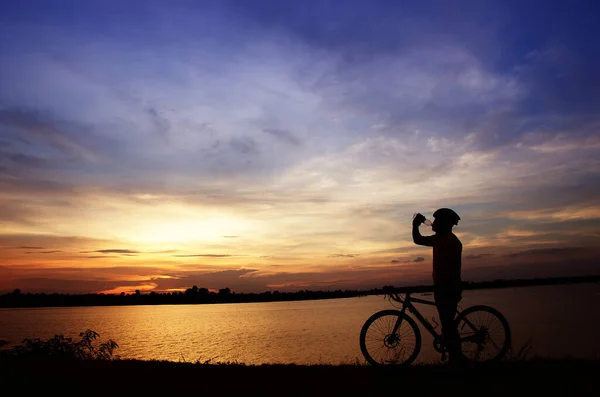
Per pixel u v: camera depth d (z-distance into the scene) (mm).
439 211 7406
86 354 11953
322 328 79688
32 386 7602
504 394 5863
